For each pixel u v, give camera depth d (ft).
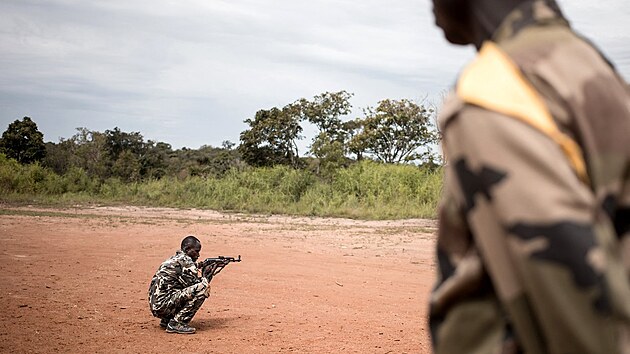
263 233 67.00
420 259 49.42
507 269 3.41
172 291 25.88
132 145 225.35
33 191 111.14
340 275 40.88
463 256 3.82
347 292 35.17
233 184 104.88
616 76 3.81
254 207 96.48
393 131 170.60
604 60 3.83
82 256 46.11
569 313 3.14
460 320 3.75
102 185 115.44
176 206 101.14
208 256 48.11
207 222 78.64
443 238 3.89
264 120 192.13
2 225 66.33
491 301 3.68
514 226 3.29
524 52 3.69
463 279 3.71
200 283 25.84
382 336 25.66
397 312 30.30
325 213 90.68
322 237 63.98
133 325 26.73
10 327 25.52
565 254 3.16
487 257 3.46
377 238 63.67
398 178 98.94
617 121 3.51
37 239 55.26
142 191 110.22
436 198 92.12
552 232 3.19
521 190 3.30
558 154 3.38
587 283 3.12
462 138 3.57
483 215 3.46
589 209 3.28
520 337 3.41
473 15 4.15
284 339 25.02
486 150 3.44
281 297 33.58
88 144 206.69
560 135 3.44
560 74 3.58
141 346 23.57
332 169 131.85
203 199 103.65
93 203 103.04
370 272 42.39
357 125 182.19
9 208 90.79
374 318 28.99
